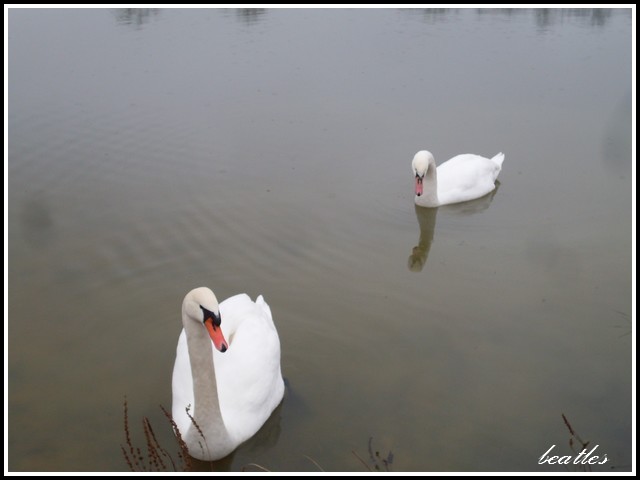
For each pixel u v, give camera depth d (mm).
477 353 8906
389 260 11234
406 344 9133
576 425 7711
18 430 7715
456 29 22844
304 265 10984
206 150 14734
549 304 9898
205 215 12312
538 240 11781
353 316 9734
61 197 12891
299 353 9016
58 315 9695
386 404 8117
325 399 8234
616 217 12336
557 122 15953
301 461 7430
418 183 12984
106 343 9188
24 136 15359
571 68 19094
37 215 12281
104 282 10438
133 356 8961
